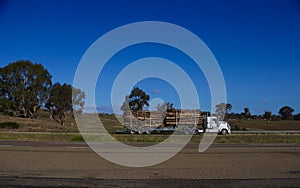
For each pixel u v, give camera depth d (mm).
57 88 59875
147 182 8711
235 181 8875
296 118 98000
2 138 29031
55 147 18859
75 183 8500
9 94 60094
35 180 8758
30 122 52750
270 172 10297
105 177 9398
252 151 17375
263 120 84250
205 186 8297
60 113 59781
